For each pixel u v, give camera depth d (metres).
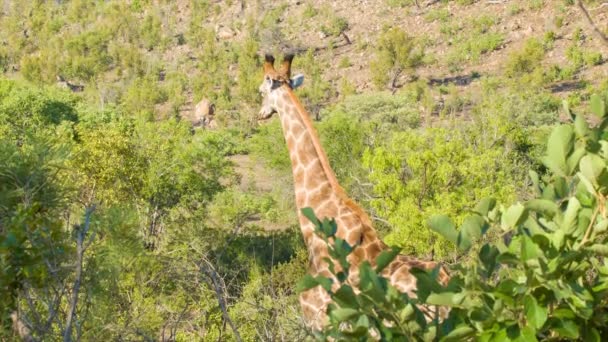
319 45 147.25
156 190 42.16
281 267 18.11
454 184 25.83
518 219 4.64
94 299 8.16
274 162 62.09
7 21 186.25
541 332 4.68
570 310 4.46
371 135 52.34
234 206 42.69
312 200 13.30
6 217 8.72
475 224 4.73
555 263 4.38
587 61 120.00
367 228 12.70
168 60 157.50
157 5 182.00
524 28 135.62
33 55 169.75
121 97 134.00
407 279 11.45
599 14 131.25
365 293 4.55
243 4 169.25
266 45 148.12
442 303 4.56
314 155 13.53
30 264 7.29
